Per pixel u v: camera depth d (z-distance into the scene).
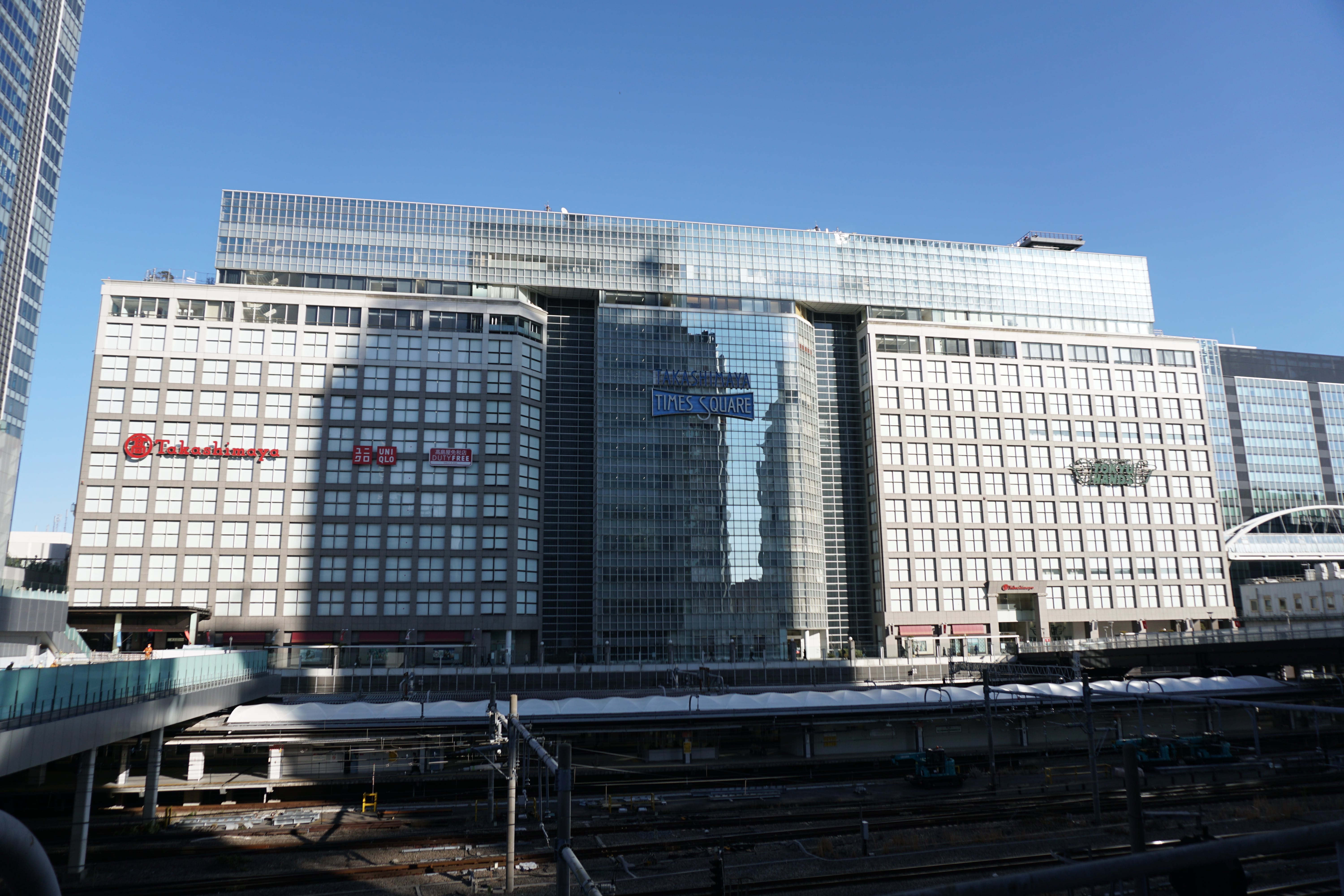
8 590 69.12
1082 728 84.12
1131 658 106.50
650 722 77.69
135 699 48.38
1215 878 8.07
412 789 66.06
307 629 115.00
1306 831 6.80
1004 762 78.62
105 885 42.47
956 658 121.31
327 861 46.88
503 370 127.81
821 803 60.91
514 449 125.31
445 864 45.97
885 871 42.81
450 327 127.69
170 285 120.38
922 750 79.81
